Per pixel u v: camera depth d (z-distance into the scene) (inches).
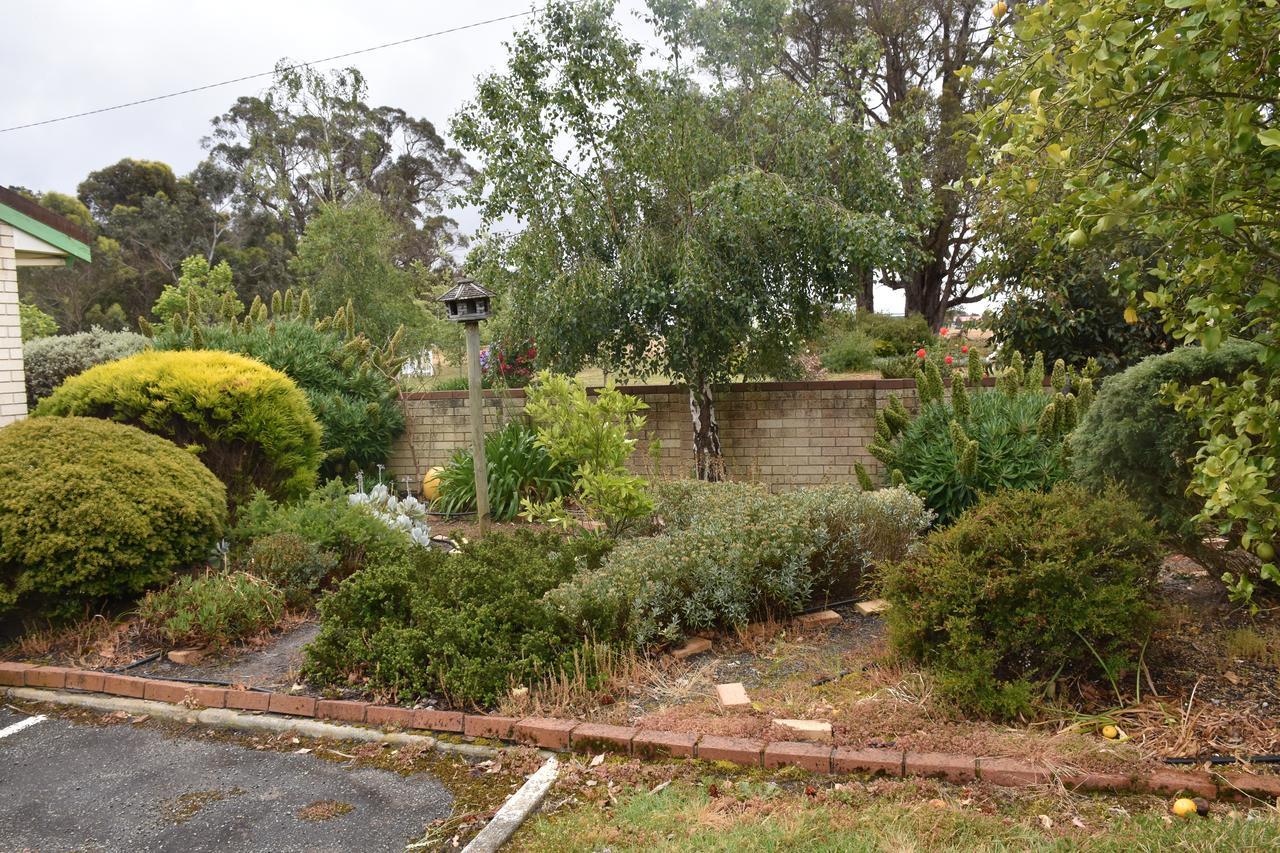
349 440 378.3
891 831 109.3
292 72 943.0
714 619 190.9
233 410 266.1
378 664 165.8
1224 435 110.0
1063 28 103.0
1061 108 106.8
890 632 162.6
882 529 216.2
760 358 362.0
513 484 342.0
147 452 224.7
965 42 914.7
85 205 1558.8
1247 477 96.3
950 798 118.8
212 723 161.2
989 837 107.3
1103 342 363.9
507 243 350.9
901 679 155.4
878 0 949.8
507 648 164.2
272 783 136.6
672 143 321.7
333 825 122.5
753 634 187.9
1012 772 121.1
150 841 119.9
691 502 234.7
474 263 369.4
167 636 194.9
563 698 152.7
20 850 118.6
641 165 326.0
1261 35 93.0
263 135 1208.2
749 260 315.9
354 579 190.1
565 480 346.3
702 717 145.2
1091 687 147.9
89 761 147.2
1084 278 336.5
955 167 837.2
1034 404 291.0
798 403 360.8
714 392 369.1
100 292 1398.9
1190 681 148.1
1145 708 139.5
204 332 387.2
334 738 152.4
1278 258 104.0
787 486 365.4
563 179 337.4
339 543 243.3
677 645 182.4
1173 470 169.3
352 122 1205.7
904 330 704.4
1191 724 132.0
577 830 116.0
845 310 365.7
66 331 1366.9
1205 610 178.9
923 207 340.5
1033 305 363.9
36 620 206.7
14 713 170.6
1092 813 113.2
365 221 780.0
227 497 267.1
